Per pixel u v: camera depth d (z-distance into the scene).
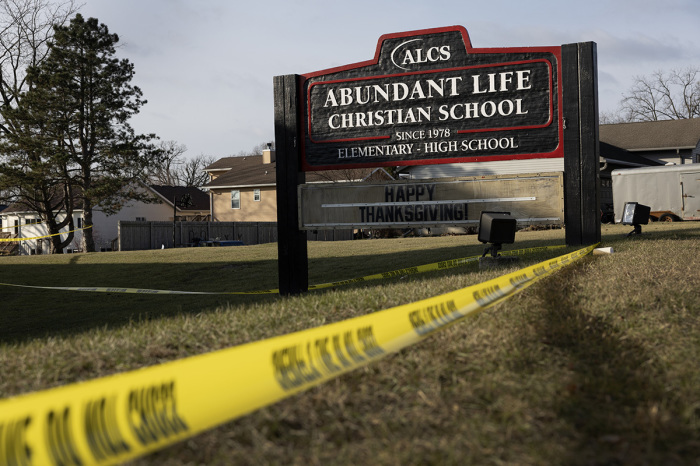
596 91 10.02
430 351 3.96
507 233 9.43
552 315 4.96
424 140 10.49
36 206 37.59
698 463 2.51
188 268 17.97
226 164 57.72
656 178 29.25
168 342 4.68
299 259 10.69
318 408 3.09
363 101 10.68
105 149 34.59
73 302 13.73
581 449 2.65
